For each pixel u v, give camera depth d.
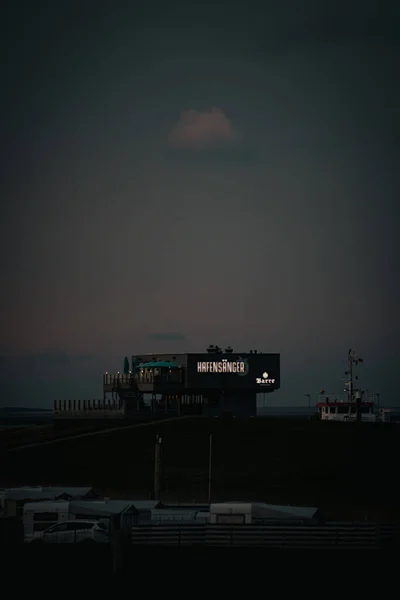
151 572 61.56
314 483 121.50
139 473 129.88
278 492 117.25
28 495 84.94
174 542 68.50
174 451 137.62
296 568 62.81
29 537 74.75
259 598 56.75
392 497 113.38
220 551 66.44
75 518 75.81
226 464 131.50
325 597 57.78
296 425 148.12
